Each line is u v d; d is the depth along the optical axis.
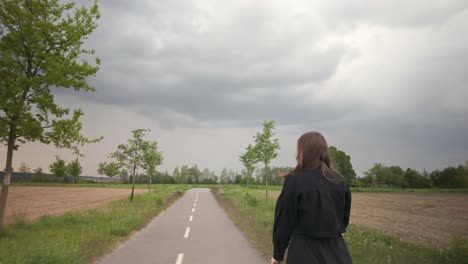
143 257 8.26
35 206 25.33
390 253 8.32
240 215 16.95
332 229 2.26
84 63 11.57
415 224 20.16
